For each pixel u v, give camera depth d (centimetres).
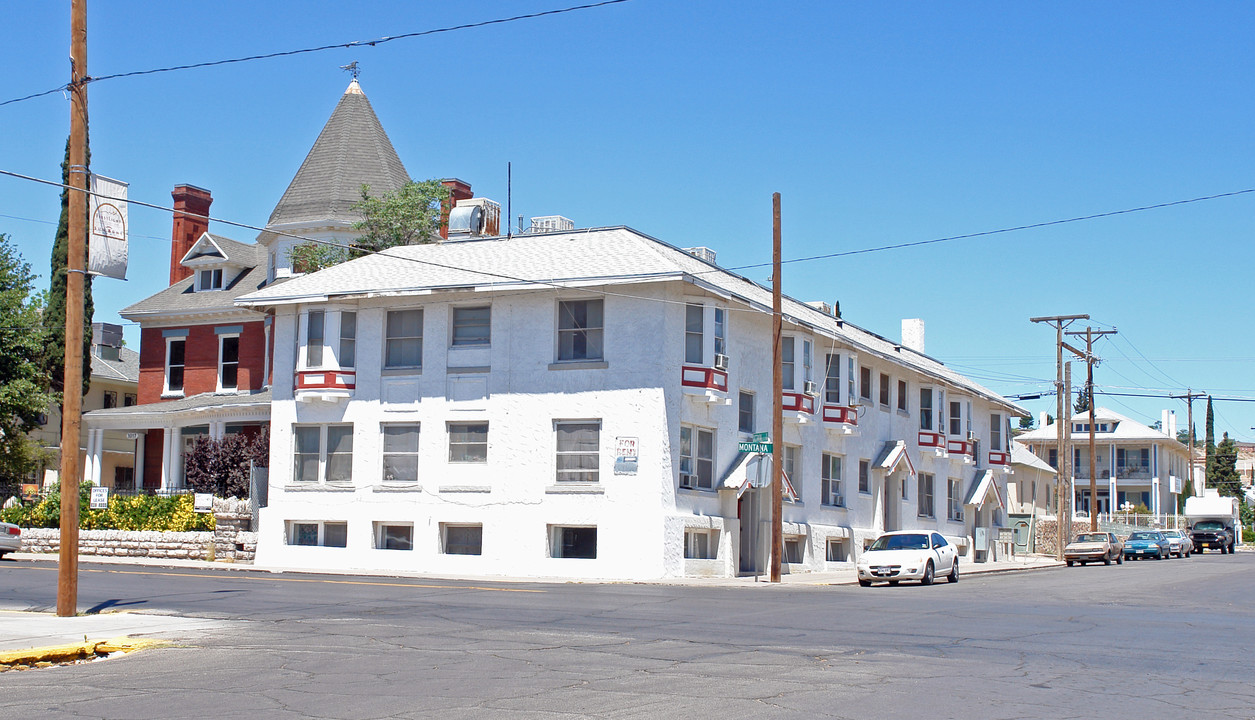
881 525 4362
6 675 1316
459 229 3988
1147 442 9138
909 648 1500
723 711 1040
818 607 2122
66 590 1836
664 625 1758
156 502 3766
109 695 1163
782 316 3591
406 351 3450
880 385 4531
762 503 3553
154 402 4706
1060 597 2583
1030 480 7300
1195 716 1038
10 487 4288
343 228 4631
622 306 3195
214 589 2367
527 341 3284
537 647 1491
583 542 3203
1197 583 3266
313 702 1105
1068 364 5797
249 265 4853
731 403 3431
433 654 1429
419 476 3359
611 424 3161
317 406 3506
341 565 3409
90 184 1914
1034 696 1132
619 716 1018
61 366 4594
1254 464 14162
